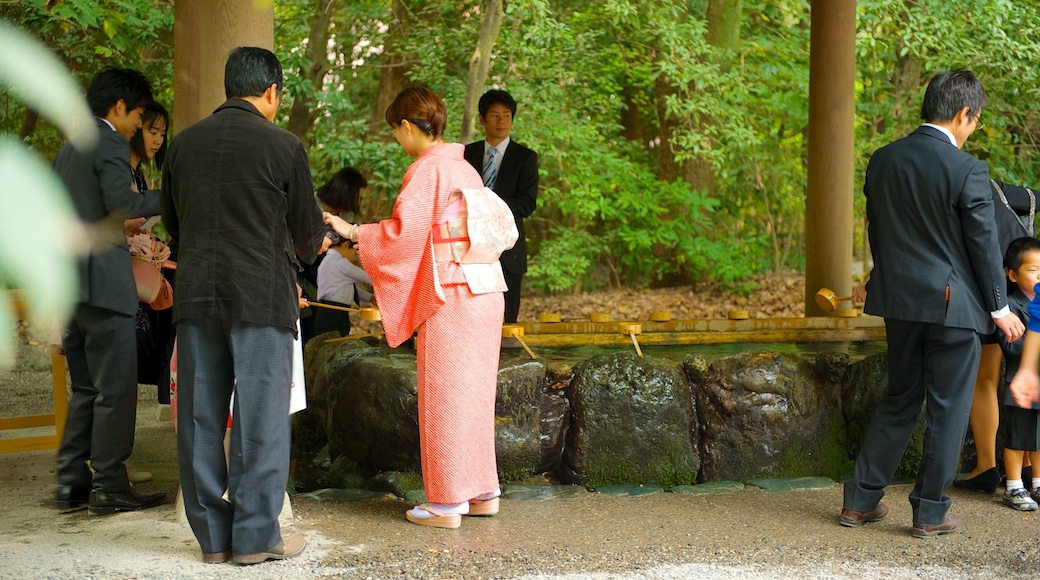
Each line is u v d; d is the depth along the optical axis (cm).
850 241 655
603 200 1155
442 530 364
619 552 336
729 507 400
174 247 455
